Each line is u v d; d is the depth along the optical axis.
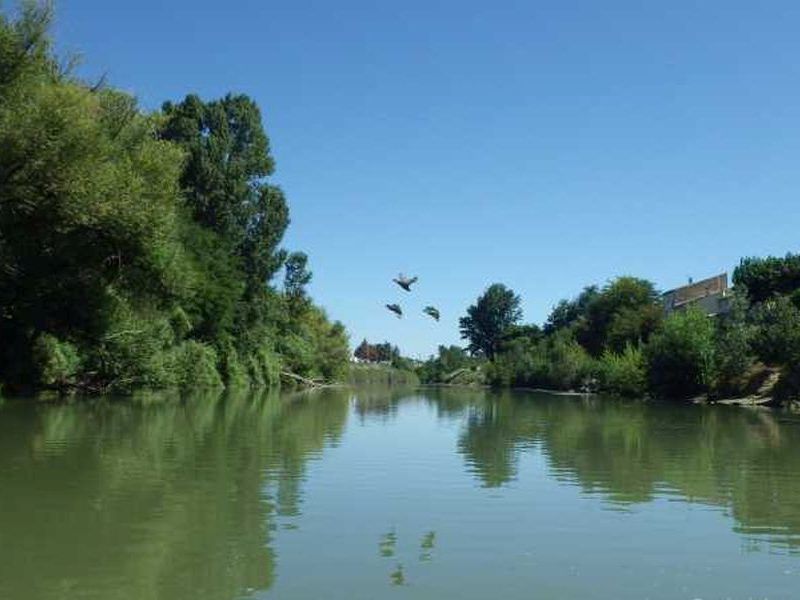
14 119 27.08
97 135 29.48
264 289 77.00
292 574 9.05
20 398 38.00
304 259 101.12
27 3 28.31
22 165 27.78
